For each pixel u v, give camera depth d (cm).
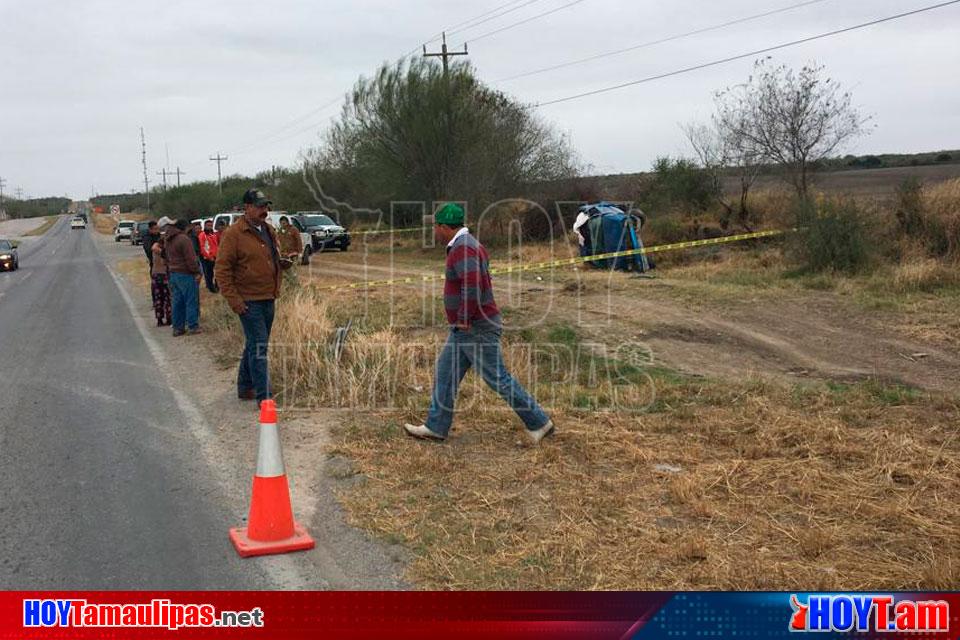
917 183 1379
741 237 1531
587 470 535
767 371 823
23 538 462
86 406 768
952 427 597
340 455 584
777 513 460
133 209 15400
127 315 1516
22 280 2739
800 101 1783
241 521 484
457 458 566
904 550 414
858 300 1078
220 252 700
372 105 2784
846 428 598
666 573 398
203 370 930
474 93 2667
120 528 475
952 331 904
